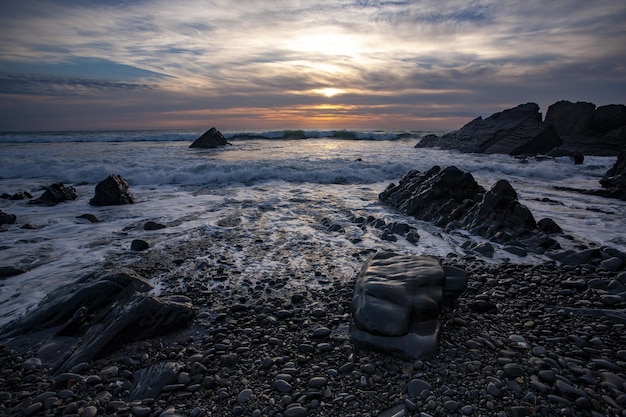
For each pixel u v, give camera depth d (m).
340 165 18.36
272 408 3.36
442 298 4.63
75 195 12.57
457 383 3.57
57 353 4.25
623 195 12.77
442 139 33.44
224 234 8.73
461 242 8.21
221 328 4.70
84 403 3.45
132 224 9.49
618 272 6.31
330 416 3.24
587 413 3.17
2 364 4.05
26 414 3.31
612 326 4.64
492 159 23.53
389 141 40.72
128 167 17.09
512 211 8.85
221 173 15.94
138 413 3.32
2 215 9.43
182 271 6.54
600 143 29.80
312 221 9.94
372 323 4.17
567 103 36.22
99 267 6.66
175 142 35.34
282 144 33.78
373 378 3.70
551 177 18.06
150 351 4.27
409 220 10.08
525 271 6.49
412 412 3.23
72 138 35.72
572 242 7.98
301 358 4.07
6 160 18.95
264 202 12.08
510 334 4.44
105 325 4.49
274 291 5.82
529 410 3.20
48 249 7.59
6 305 5.27
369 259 5.70
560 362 3.86
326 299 5.54
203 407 3.39
